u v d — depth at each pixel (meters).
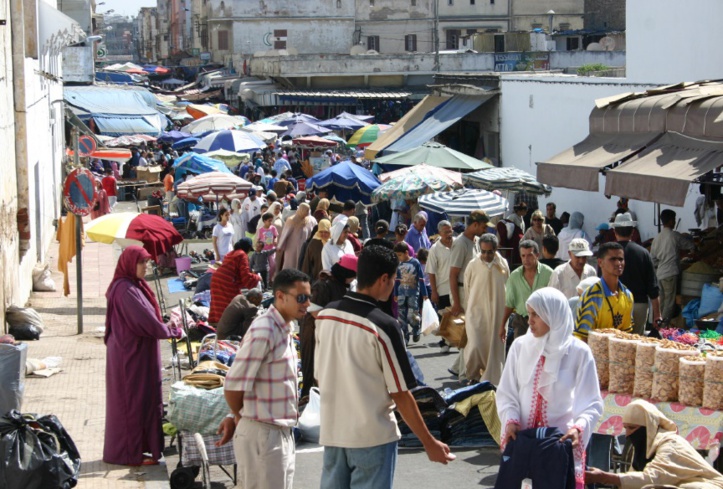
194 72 86.06
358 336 5.94
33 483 8.20
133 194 39.69
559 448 5.92
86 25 49.28
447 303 14.25
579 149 16.12
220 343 11.85
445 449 6.08
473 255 12.83
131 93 48.44
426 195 19.23
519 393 6.36
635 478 7.03
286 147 42.53
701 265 14.56
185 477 8.67
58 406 11.80
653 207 19.59
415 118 32.34
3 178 15.35
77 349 15.05
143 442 9.40
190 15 99.56
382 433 6.00
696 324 13.05
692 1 21.17
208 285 18.38
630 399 8.12
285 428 6.83
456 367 12.86
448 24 76.69
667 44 22.31
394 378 5.94
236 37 77.00
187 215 29.52
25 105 18.25
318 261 14.44
